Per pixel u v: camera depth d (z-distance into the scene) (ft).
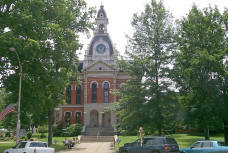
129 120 86.94
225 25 100.78
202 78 93.04
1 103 150.30
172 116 85.66
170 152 62.75
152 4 92.43
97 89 193.26
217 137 148.36
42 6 83.51
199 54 90.89
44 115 159.43
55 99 118.62
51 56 90.27
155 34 89.45
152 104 85.76
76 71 127.65
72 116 198.80
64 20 95.35
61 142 139.13
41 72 85.97
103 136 164.96
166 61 89.10
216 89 91.61
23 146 68.13
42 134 170.40
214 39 96.07
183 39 95.76
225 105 91.25
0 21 77.92
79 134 178.91
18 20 77.30
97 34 209.97
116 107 90.94
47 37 87.45
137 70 88.99
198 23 97.86
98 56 202.08
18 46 75.46
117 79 196.85
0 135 194.29
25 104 85.66
